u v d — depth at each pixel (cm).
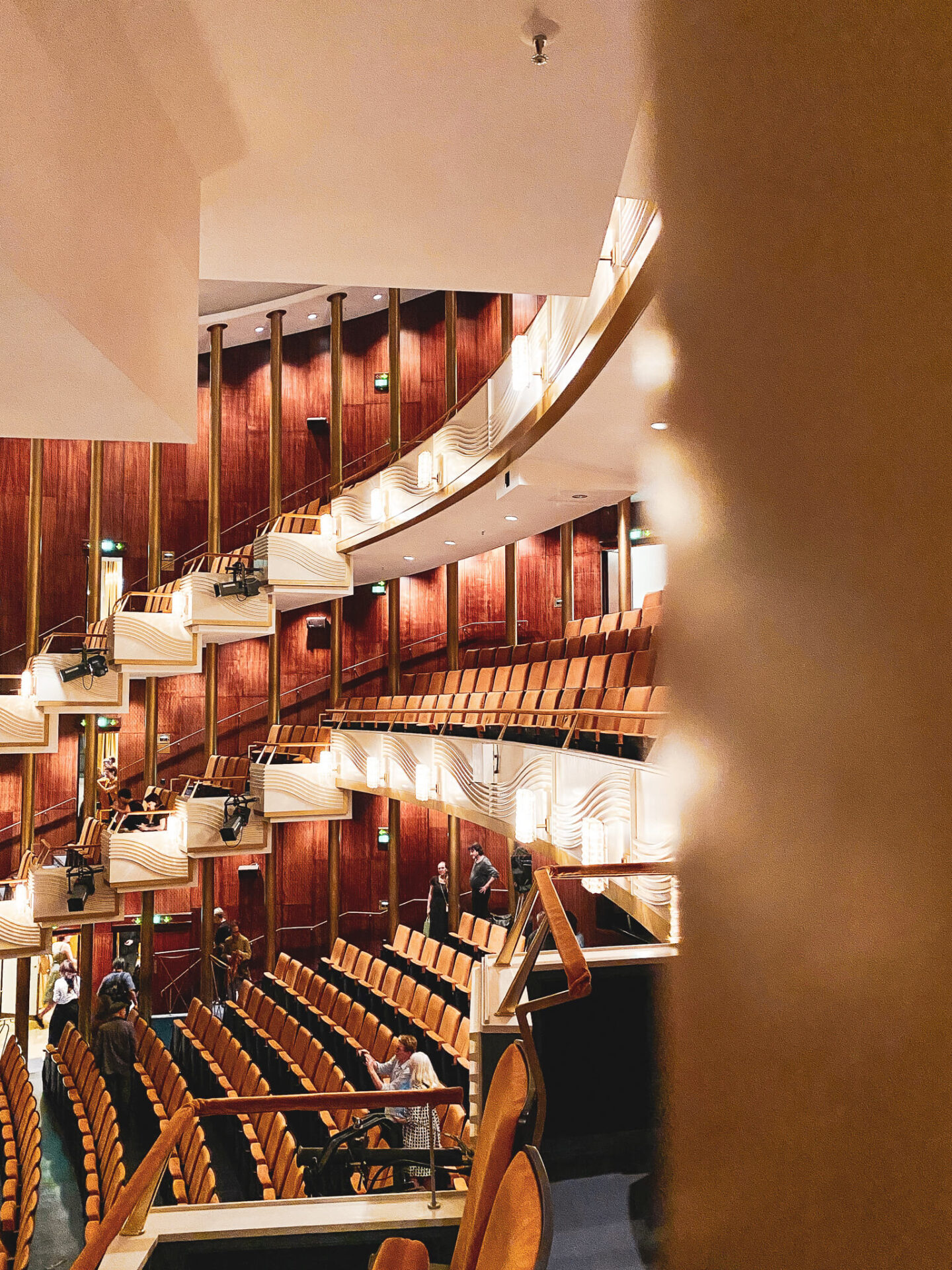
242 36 279
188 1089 891
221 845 1140
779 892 23
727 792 25
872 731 21
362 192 367
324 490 1393
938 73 20
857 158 22
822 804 22
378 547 1138
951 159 20
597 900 945
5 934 1084
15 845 1276
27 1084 825
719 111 26
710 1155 26
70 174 228
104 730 1316
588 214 386
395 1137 412
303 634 1381
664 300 30
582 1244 261
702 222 28
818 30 23
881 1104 21
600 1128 305
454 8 273
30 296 210
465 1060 711
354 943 1325
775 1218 23
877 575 21
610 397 653
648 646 659
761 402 24
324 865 1341
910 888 20
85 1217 724
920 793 20
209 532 1366
